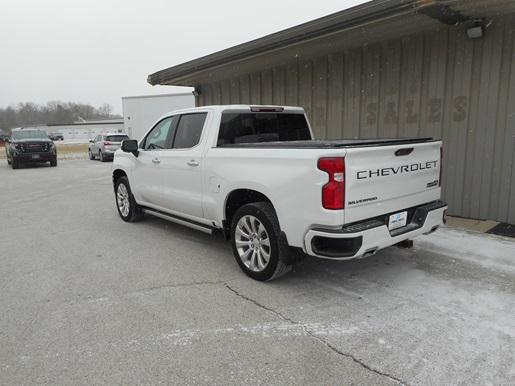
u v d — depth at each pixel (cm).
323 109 843
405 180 393
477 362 277
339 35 650
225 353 292
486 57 605
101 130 8300
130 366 278
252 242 428
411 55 688
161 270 462
